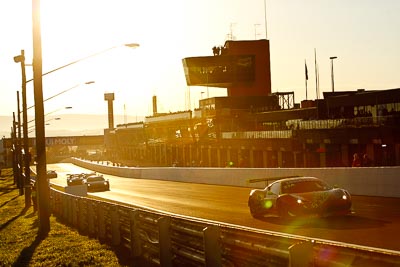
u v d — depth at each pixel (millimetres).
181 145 110062
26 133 38406
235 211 22266
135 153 155250
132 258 12367
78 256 13484
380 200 22359
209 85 113750
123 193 42219
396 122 52344
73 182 56094
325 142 61469
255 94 115812
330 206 16094
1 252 16156
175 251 10203
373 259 5199
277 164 72750
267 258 7039
